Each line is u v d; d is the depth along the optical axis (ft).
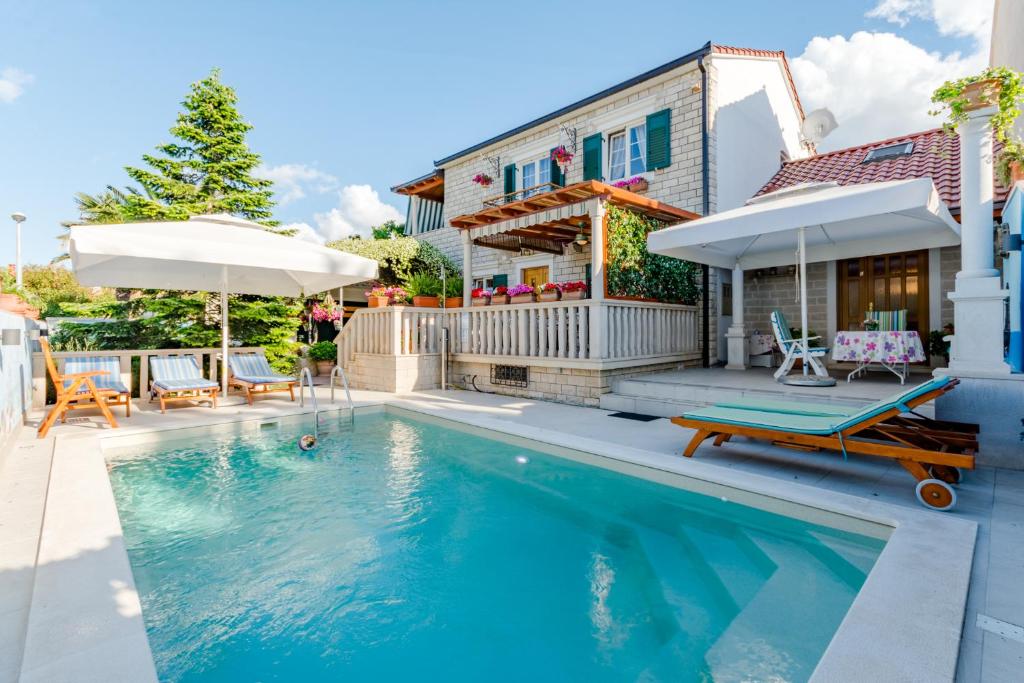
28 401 21.72
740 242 25.59
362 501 13.00
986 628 6.44
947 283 26.50
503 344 28.32
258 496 13.37
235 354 29.66
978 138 13.82
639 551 10.16
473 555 10.08
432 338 31.94
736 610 7.97
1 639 6.26
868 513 10.07
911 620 6.41
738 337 29.07
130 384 25.50
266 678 6.54
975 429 12.34
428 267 47.57
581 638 7.39
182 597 8.52
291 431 20.90
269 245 23.41
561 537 10.86
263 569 9.50
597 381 23.79
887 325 25.84
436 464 16.11
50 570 7.94
